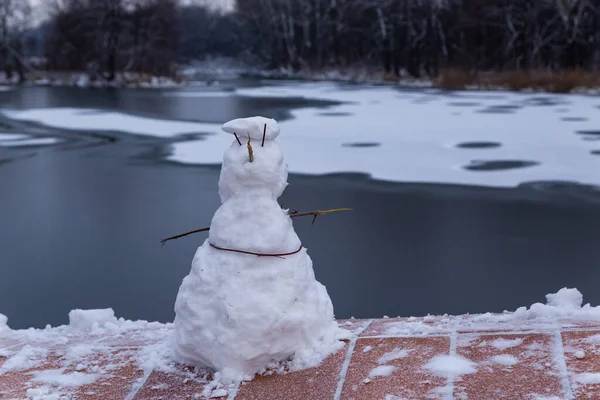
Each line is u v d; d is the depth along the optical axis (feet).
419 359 18.45
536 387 16.24
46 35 290.35
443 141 95.71
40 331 26.21
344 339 20.18
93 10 256.32
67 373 19.66
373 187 69.05
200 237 52.60
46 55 283.79
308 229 54.24
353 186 69.67
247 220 18.29
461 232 52.37
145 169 81.05
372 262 45.85
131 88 233.55
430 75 233.76
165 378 18.67
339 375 17.88
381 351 19.20
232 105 156.15
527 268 44.04
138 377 18.93
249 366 18.12
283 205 62.03
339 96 175.11
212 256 18.44
